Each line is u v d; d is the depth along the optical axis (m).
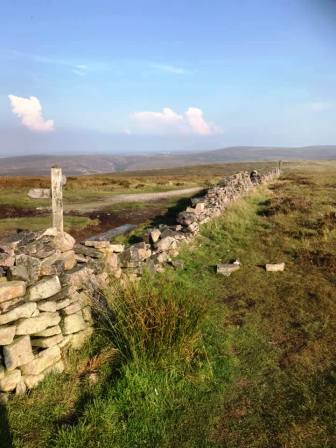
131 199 22.34
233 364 4.94
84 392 4.17
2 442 3.40
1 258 4.41
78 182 33.44
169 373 4.42
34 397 4.00
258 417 4.00
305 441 3.66
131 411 3.89
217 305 6.83
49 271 4.86
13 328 3.99
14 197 21.86
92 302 5.38
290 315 6.45
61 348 4.64
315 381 4.60
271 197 20.45
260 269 8.91
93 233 13.44
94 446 3.45
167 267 8.59
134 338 4.62
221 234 11.95
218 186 18.20
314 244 10.87
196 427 3.84
